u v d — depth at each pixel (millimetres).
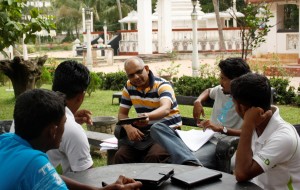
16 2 6500
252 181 3125
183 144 3939
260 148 2996
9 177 2143
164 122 4539
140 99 4672
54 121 2320
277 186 2975
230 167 3982
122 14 43406
